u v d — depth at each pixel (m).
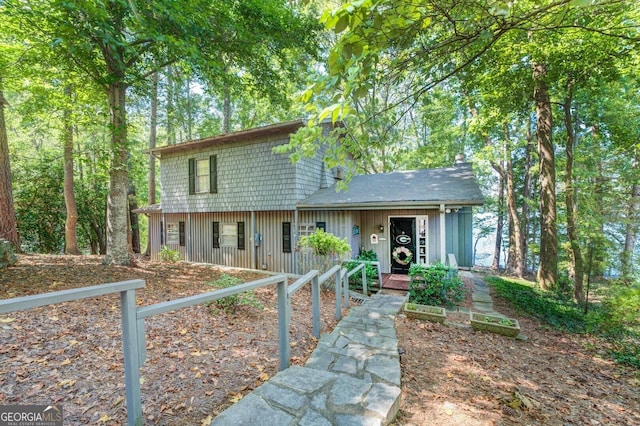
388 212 9.35
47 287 5.23
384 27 1.80
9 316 3.71
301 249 7.38
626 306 5.18
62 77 7.94
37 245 13.41
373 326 4.16
